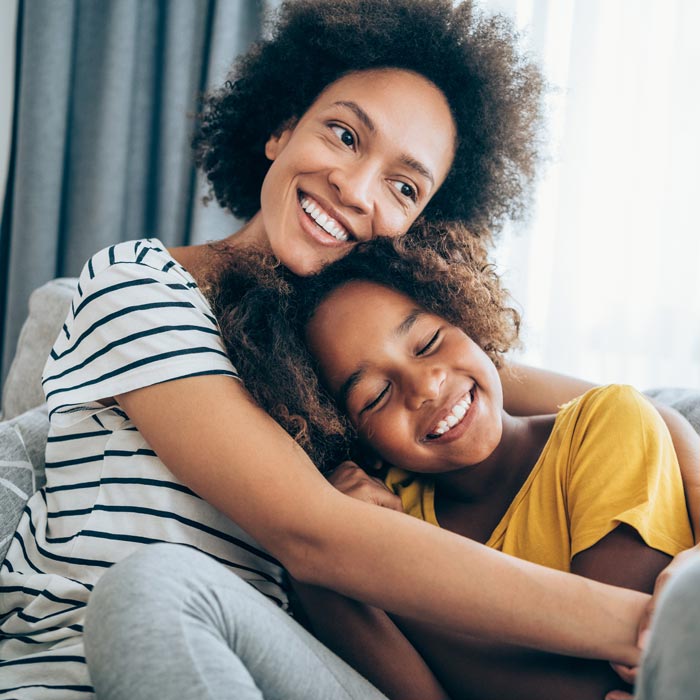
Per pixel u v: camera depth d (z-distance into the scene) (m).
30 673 0.81
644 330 2.14
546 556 0.93
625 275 2.13
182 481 0.85
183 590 0.66
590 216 2.14
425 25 1.19
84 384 0.90
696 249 2.11
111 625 0.64
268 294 1.04
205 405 0.85
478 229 1.35
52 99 2.04
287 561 0.80
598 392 1.02
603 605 0.74
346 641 0.86
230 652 0.65
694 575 0.54
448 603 0.75
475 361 1.02
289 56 1.30
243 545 0.93
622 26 2.10
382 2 1.20
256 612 0.71
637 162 2.12
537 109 1.35
